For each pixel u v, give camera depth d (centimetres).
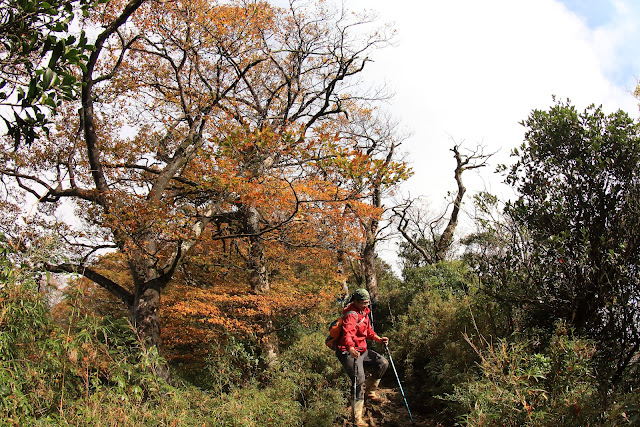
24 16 431
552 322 649
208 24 1046
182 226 887
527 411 441
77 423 423
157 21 1030
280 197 1011
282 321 1305
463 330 749
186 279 1212
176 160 1027
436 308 1020
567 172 679
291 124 1240
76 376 503
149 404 523
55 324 521
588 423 408
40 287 520
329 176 1033
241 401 616
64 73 443
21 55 452
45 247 538
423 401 808
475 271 743
